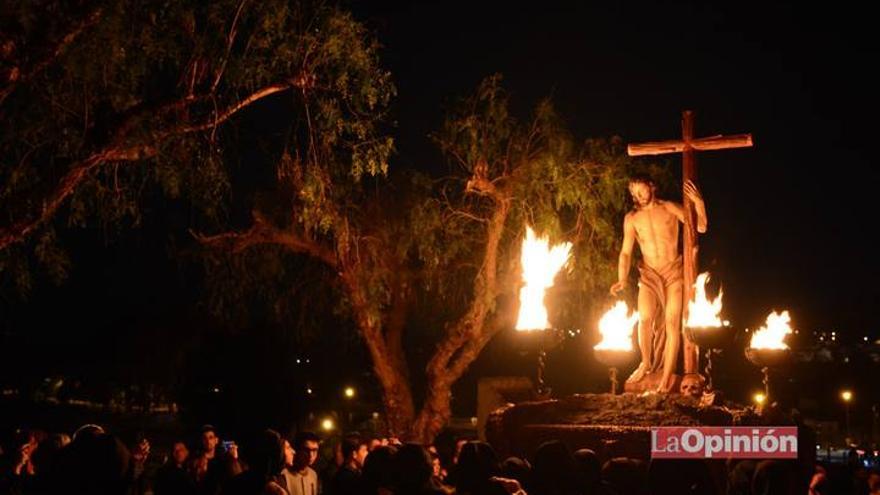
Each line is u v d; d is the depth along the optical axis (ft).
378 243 72.13
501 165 70.13
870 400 161.99
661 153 47.06
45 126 46.01
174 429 116.57
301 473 32.48
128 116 42.86
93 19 40.27
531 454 40.83
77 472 18.07
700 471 20.43
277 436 21.48
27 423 115.03
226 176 49.83
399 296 74.54
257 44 48.21
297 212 63.82
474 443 21.94
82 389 137.49
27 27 39.40
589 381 98.07
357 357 110.11
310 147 57.82
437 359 70.64
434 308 77.77
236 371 99.66
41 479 19.10
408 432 71.72
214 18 47.14
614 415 41.11
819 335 170.60
